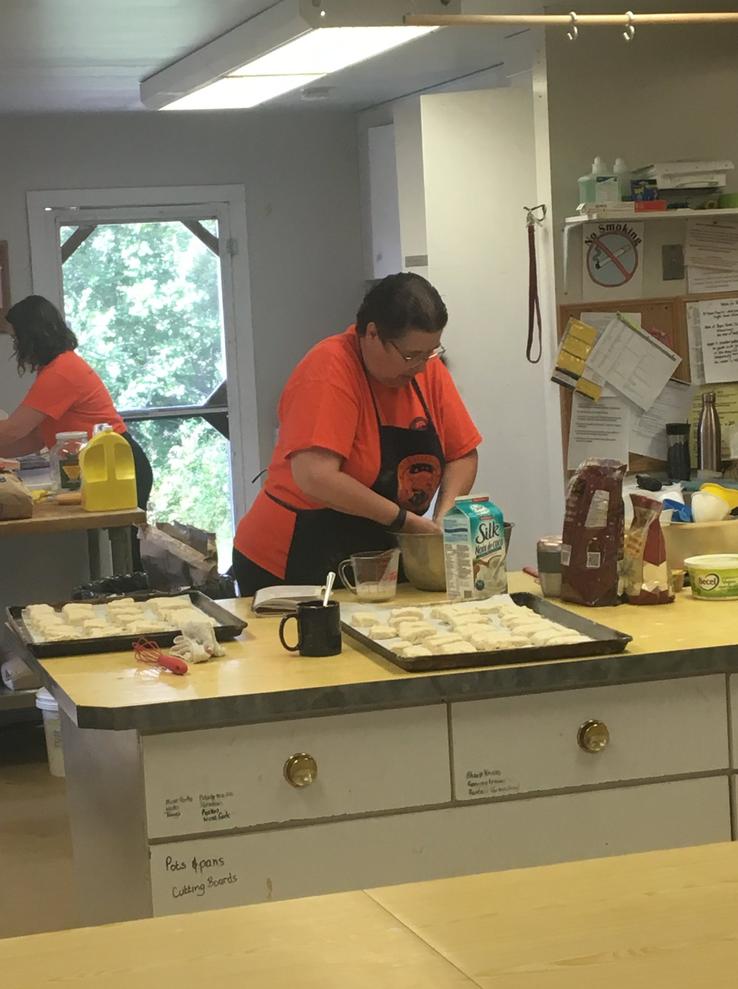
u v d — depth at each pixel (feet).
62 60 16.67
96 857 8.84
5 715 18.11
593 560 9.13
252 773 7.36
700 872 4.65
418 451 10.56
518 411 17.06
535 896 4.49
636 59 14.98
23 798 15.26
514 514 17.25
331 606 8.18
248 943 4.24
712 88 15.21
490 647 7.79
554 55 14.79
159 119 23.03
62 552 16.30
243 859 7.37
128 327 23.38
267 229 23.72
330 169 23.90
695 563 9.37
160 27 14.40
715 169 14.74
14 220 22.49
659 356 15.14
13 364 22.50
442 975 3.97
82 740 9.03
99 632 8.79
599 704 7.88
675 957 4.00
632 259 15.08
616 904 4.39
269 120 23.54
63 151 22.62
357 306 24.30
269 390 23.99
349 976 3.99
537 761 7.80
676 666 7.82
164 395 23.68
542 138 15.12
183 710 7.14
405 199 20.25
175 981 3.99
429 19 9.78
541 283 15.81
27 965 4.13
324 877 7.51
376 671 7.69
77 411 17.63
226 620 8.96
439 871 7.69
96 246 23.06
